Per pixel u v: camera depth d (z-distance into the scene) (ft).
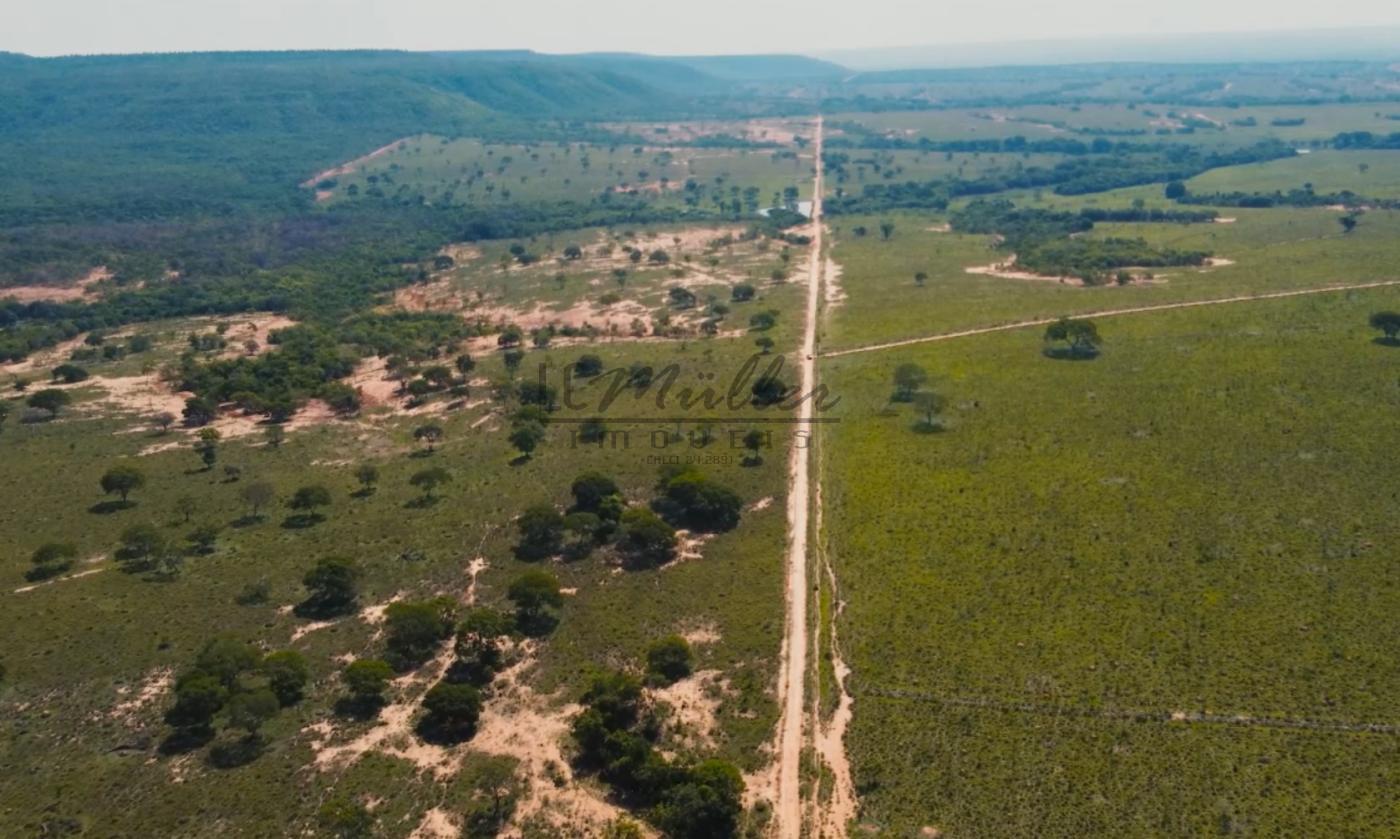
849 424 392.47
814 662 238.27
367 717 225.76
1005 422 381.60
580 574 287.48
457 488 352.28
